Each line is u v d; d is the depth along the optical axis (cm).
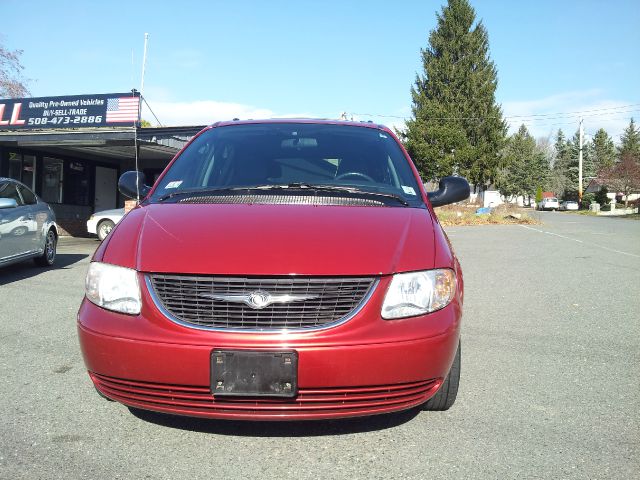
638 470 269
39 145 1702
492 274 887
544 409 343
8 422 315
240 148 411
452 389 321
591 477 262
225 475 261
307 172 385
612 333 528
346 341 254
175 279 266
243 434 303
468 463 274
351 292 263
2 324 537
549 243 1380
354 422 320
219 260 267
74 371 402
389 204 345
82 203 2022
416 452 285
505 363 435
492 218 2323
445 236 325
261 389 251
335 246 278
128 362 260
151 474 261
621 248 1261
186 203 339
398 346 258
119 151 1889
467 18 4328
